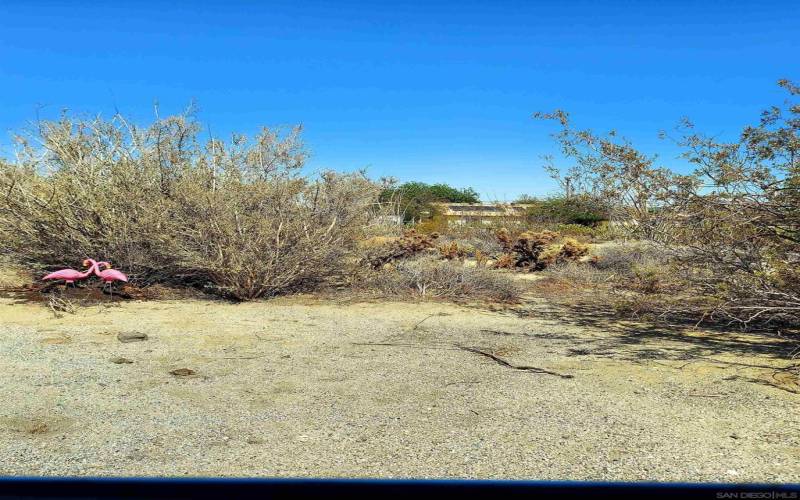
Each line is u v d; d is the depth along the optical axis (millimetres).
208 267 10391
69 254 11211
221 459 3912
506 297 11250
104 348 6926
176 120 11562
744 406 5012
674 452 4051
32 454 3951
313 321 8898
